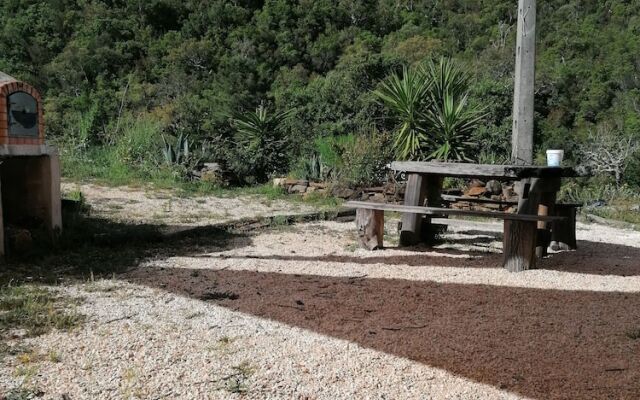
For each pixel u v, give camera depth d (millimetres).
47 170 4828
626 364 2492
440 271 4336
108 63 33000
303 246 5328
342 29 43938
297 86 26891
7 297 3330
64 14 37031
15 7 35875
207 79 33875
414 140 9281
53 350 2529
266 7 43719
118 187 8641
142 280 3863
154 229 5551
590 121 27438
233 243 5410
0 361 2393
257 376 2301
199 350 2578
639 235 6672
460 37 43438
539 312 3301
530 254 4398
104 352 2521
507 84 16859
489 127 14320
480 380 2303
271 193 9133
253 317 3104
